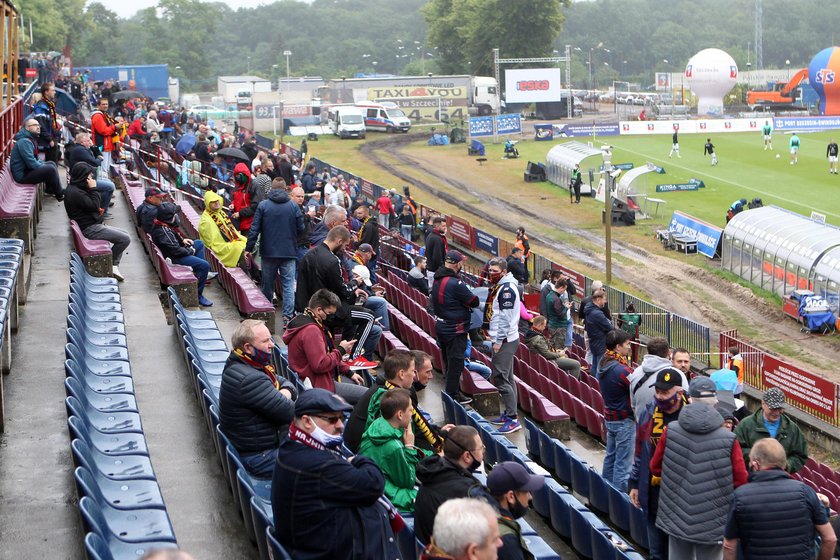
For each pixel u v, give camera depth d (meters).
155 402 13.32
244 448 10.34
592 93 147.50
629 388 13.48
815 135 93.56
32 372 13.63
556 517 12.87
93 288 16.89
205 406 12.02
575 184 63.59
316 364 12.02
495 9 147.50
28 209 19.22
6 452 11.23
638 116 120.56
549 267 40.88
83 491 8.02
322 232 20.86
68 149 28.48
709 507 9.59
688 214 58.06
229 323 17.70
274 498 7.71
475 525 5.84
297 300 14.97
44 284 17.81
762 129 92.94
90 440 9.77
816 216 45.50
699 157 80.44
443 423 16.06
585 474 14.18
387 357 10.75
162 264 18.36
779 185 66.75
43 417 12.20
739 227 44.75
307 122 109.25
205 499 10.69
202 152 34.38
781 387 27.94
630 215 56.53
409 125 105.88
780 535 8.93
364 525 7.75
